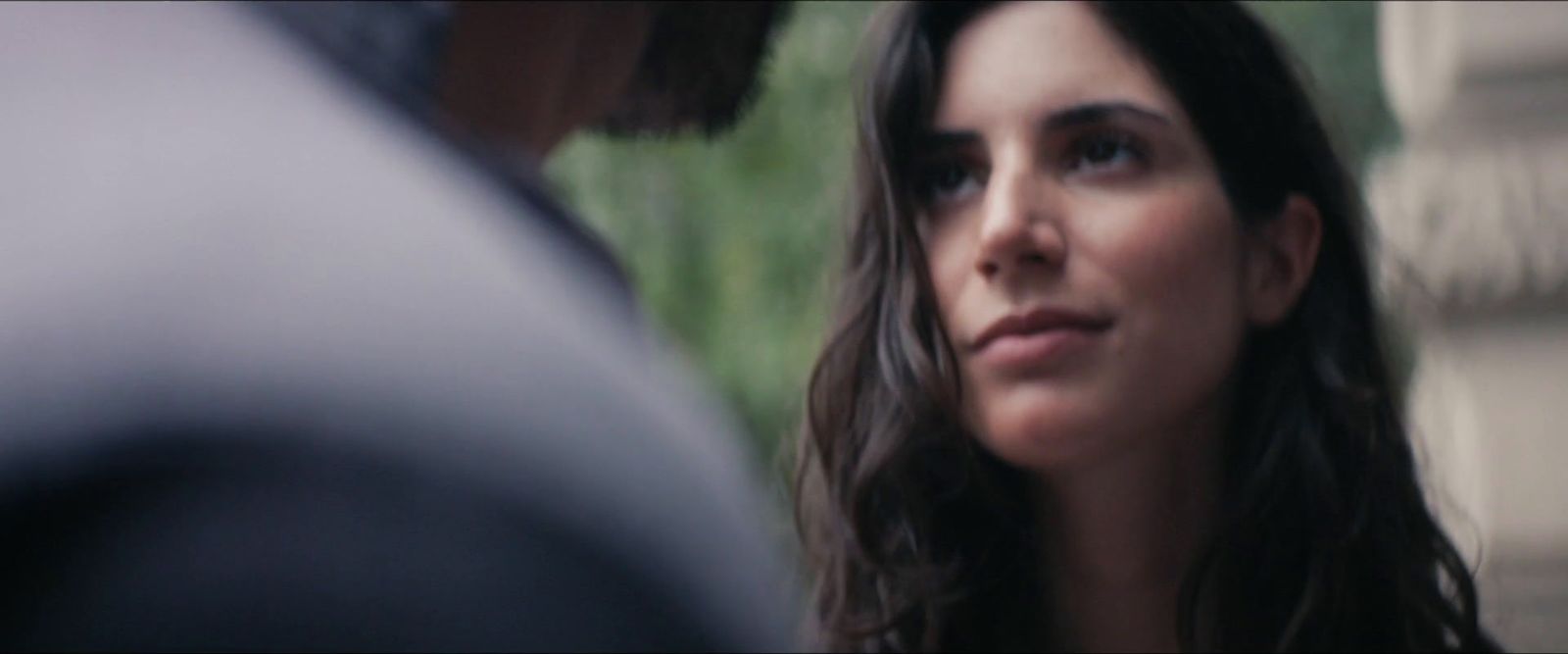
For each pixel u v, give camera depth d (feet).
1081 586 5.67
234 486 1.66
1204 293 5.31
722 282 17.93
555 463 1.77
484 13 2.40
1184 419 5.47
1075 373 5.16
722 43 3.29
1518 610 9.55
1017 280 5.17
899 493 5.61
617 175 18.15
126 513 1.65
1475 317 9.66
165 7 2.07
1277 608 5.59
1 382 1.70
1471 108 9.80
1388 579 5.66
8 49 2.01
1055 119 5.26
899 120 5.48
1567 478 9.51
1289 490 5.59
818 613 5.82
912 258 5.40
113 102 1.95
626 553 1.77
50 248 1.79
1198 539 5.57
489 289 1.88
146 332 1.72
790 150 17.90
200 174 1.86
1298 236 5.70
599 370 1.90
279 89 2.01
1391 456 5.74
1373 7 15.72
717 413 2.28
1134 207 5.21
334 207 1.87
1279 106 5.65
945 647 5.72
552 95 2.62
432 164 2.05
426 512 1.69
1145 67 5.35
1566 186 9.60
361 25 2.24
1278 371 5.66
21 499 1.65
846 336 5.82
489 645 1.67
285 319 1.75
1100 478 5.46
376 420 1.71
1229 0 5.59
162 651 1.62
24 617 1.63
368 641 1.64
